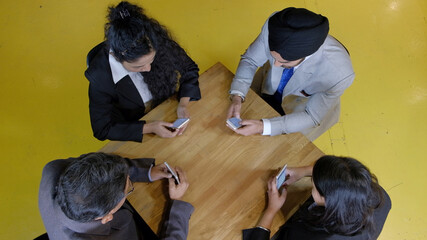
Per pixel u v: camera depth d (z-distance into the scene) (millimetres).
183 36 2850
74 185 1011
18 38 2814
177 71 1719
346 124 2574
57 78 2688
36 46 2789
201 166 1535
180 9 2938
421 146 2506
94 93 1584
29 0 2938
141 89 1728
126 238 1325
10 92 2637
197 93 1700
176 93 1769
